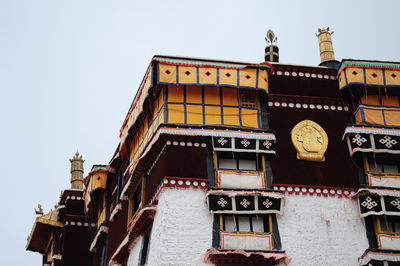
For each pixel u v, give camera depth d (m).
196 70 28.44
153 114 29.66
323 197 27.81
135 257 29.30
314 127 29.23
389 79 29.53
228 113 28.61
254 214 26.91
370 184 28.20
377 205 27.52
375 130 28.84
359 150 28.45
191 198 26.78
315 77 30.39
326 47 33.59
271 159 28.17
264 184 27.50
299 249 26.61
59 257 39.34
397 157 29.05
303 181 27.98
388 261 26.42
